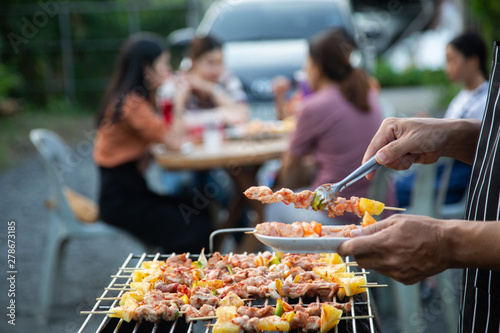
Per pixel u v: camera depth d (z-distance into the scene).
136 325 1.63
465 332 1.79
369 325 1.64
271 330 1.55
